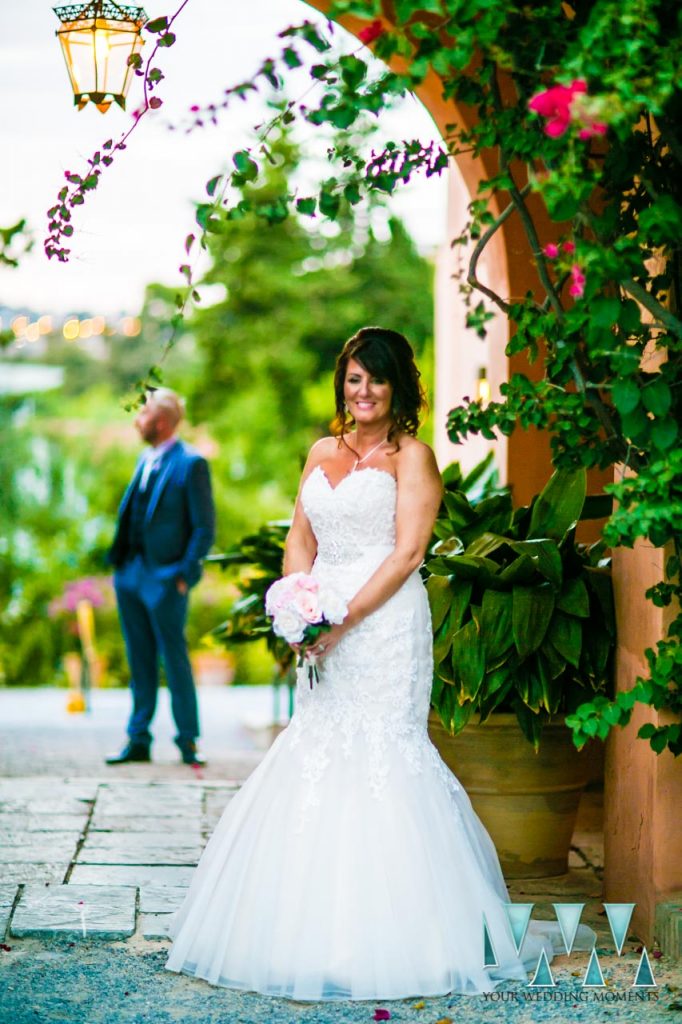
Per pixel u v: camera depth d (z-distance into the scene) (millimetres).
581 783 4902
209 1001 3564
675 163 3600
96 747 7844
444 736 4855
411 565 3828
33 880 4707
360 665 3795
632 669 4320
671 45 3012
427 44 3102
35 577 17797
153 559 7125
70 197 4094
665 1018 3479
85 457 19578
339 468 3971
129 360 21812
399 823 3701
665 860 3996
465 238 5430
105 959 3896
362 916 3615
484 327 6645
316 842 3684
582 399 3643
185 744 7191
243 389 19391
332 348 19000
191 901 3973
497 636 4562
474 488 5922
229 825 3924
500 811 4832
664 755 3990
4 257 4113
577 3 3428
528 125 3443
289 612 3697
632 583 4328
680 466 3324
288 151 16344
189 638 17828
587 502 5090
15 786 6355
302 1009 3518
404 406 3930
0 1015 3428
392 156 3734
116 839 5344
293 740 3854
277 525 6844
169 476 7105
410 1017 3467
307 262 18969
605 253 3162
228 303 19062
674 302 3814
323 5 5188
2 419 19766
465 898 3744
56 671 16922
